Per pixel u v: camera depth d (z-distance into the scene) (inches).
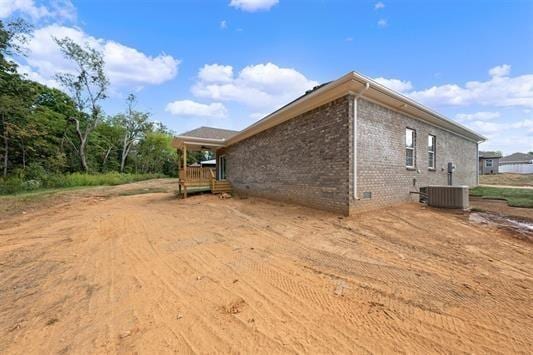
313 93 260.4
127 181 925.8
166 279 119.0
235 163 504.4
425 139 362.3
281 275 119.1
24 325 84.2
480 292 98.9
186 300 98.2
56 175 713.6
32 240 195.3
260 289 105.7
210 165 847.1
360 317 82.7
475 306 88.4
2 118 639.1
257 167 422.6
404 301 92.4
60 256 156.9
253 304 93.5
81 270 133.6
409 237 178.9
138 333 77.5
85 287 113.0
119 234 209.6
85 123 1035.3
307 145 304.7
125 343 72.7
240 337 74.2
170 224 242.4
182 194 503.5
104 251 165.6
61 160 796.0
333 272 121.0
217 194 495.5
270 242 174.9
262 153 407.2
